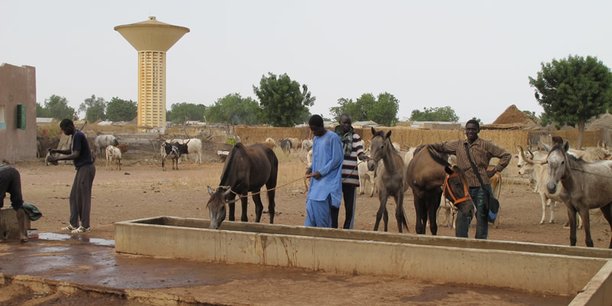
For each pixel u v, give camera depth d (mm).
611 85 49219
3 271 8734
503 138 40031
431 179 10859
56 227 13742
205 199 20422
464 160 9977
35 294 8219
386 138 11977
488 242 8805
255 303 6992
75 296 7945
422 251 8133
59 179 27750
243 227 10617
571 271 7379
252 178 12898
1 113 34938
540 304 6980
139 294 7570
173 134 50688
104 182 26641
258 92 60531
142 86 66562
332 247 8609
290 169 28812
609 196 10719
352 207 11383
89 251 10281
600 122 55000
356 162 11344
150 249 9797
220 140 50219
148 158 42688
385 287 7746
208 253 9391
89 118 157750
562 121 49156
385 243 8336
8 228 11359
